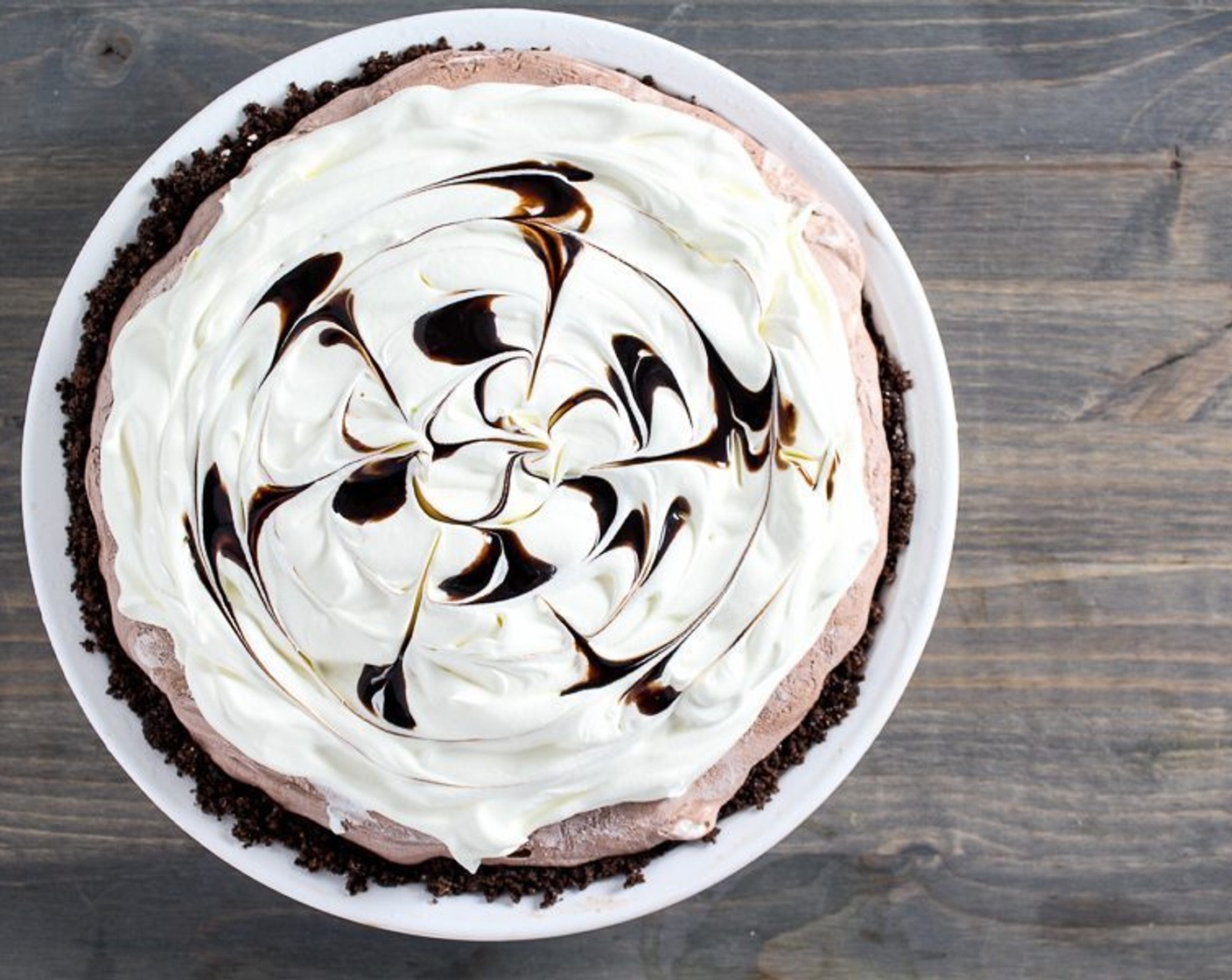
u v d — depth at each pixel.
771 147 0.58
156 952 0.64
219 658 0.54
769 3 0.65
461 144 0.55
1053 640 0.65
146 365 0.54
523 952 0.64
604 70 0.57
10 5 0.64
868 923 0.65
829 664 0.56
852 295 0.57
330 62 0.58
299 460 0.53
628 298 0.54
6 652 0.64
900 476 0.58
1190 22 0.65
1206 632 0.65
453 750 0.54
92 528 0.57
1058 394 0.65
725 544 0.54
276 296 0.54
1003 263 0.65
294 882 0.57
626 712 0.53
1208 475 0.65
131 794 0.64
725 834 0.57
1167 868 0.65
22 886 0.64
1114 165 0.65
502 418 0.54
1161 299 0.65
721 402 0.54
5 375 0.64
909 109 0.65
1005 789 0.65
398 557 0.53
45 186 0.64
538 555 0.53
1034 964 0.65
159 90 0.64
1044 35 0.65
